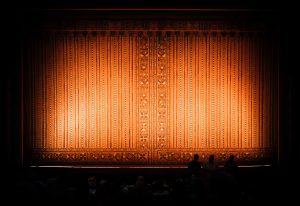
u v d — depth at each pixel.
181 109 12.30
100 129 12.25
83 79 12.30
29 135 12.20
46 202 7.59
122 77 12.32
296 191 9.66
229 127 12.29
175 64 12.31
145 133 12.28
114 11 12.20
